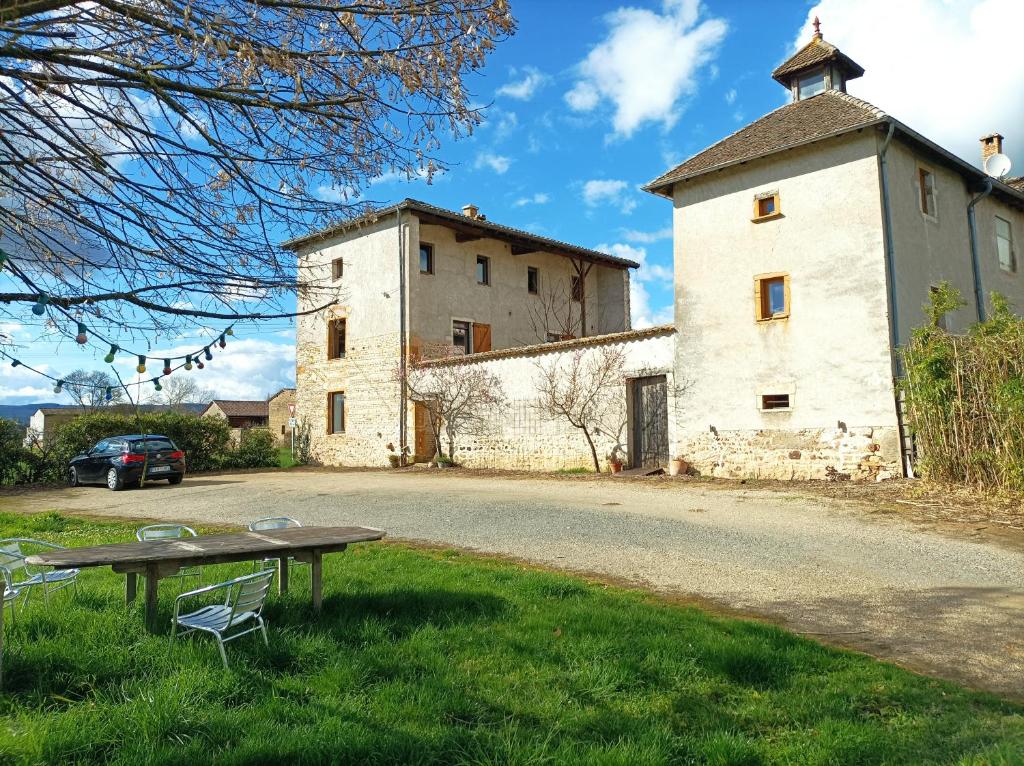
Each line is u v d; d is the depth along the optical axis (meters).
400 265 22.06
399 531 9.92
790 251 14.84
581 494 13.29
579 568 7.32
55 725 3.28
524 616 5.27
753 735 3.47
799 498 11.88
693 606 5.79
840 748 3.24
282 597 5.66
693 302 16.12
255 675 4.03
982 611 5.61
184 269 3.51
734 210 15.73
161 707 3.45
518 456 18.88
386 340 22.50
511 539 9.01
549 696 3.85
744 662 4.29
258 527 6.74
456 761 3.15
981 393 10.97
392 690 3.87
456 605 5.55
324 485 16.59
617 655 4.41
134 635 4.64
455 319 23.36
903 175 14.70
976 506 10.25
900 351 12.58
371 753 3.15
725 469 15.30
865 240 13.88
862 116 14.05
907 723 3.55
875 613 5.60
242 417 58.81
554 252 26.25
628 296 28.38
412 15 3.42
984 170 18.34
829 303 14.23
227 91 3.39
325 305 3.85
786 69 17.34
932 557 7.53
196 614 4.75
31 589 6.07
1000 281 18.25
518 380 19.05
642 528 9.48
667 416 16.41
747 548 8.11
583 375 17.64
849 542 8.35
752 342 15.18
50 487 18.73
